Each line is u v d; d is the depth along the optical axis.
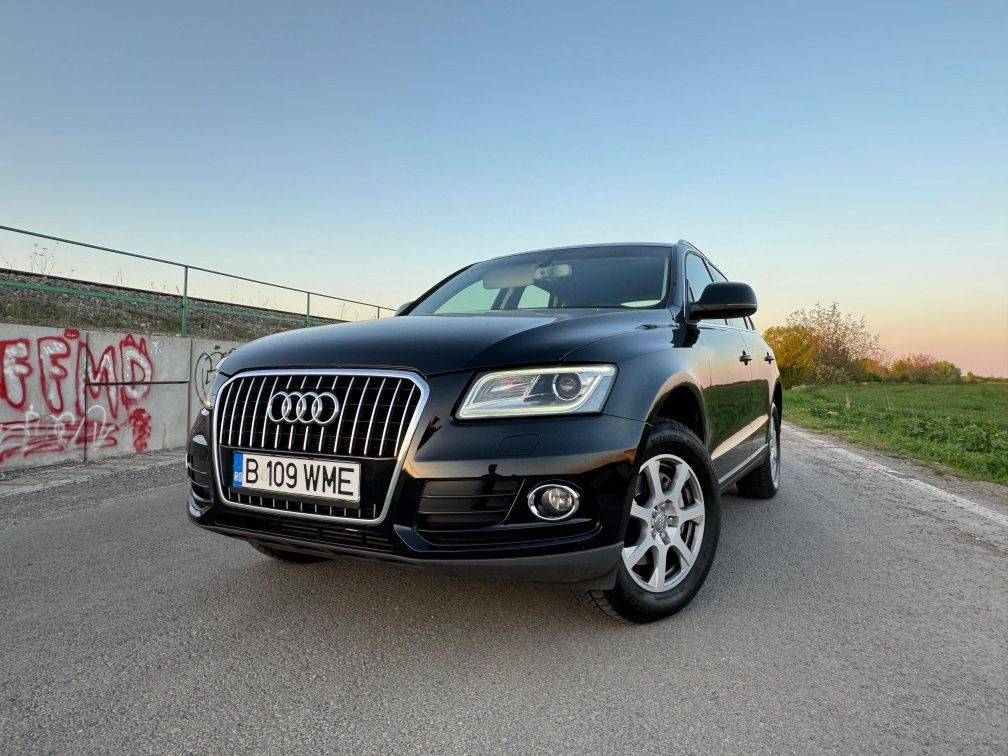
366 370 2.20
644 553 2.41
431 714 1.83
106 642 2.29
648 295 3.27
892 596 2.79
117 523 3.97
